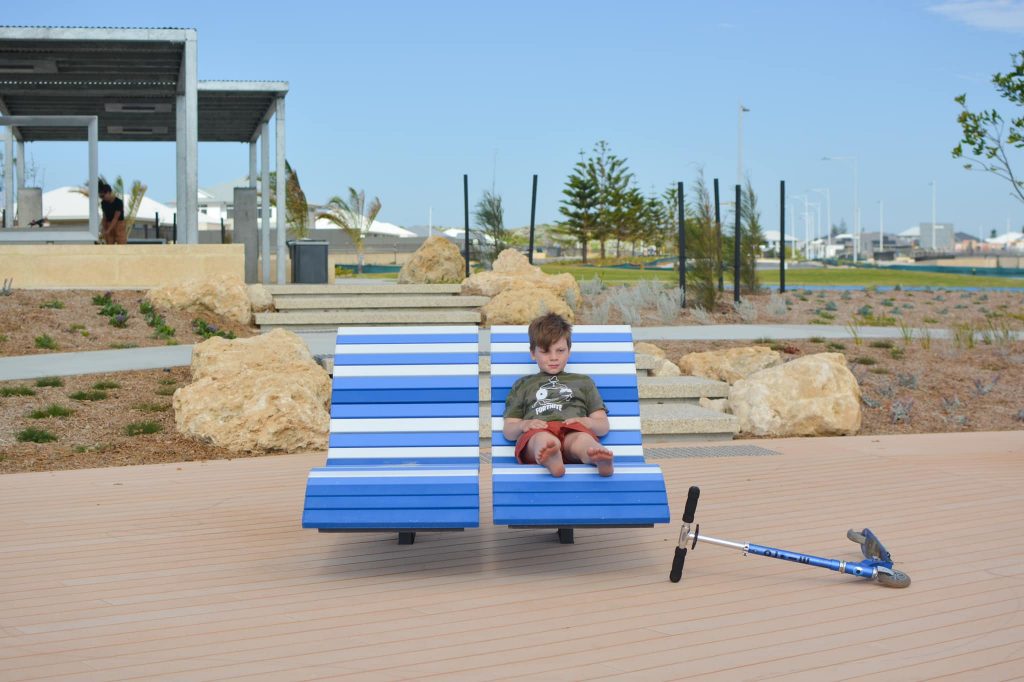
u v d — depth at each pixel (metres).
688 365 11.01
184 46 16.17
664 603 4.41
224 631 4.02
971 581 4.72
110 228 18.64
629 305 15.66
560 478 4.87
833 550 5.29
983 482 7.15
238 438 8.41
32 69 17.45
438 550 5.43
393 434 5.46
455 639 3.91
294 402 8.61
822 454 8.38
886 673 3.52
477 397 5.55
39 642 3.88
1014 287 25.70
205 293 13.57
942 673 3.52
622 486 4.83
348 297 14.80
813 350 12.26
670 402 9.95
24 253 15.05
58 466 7.81
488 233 23.72
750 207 19.30
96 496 6.75
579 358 5.77
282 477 7.43
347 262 43.09
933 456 8.27
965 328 13.71
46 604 4.39
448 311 14.27
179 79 18.36
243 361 9.36
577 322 14.36
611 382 5.69
